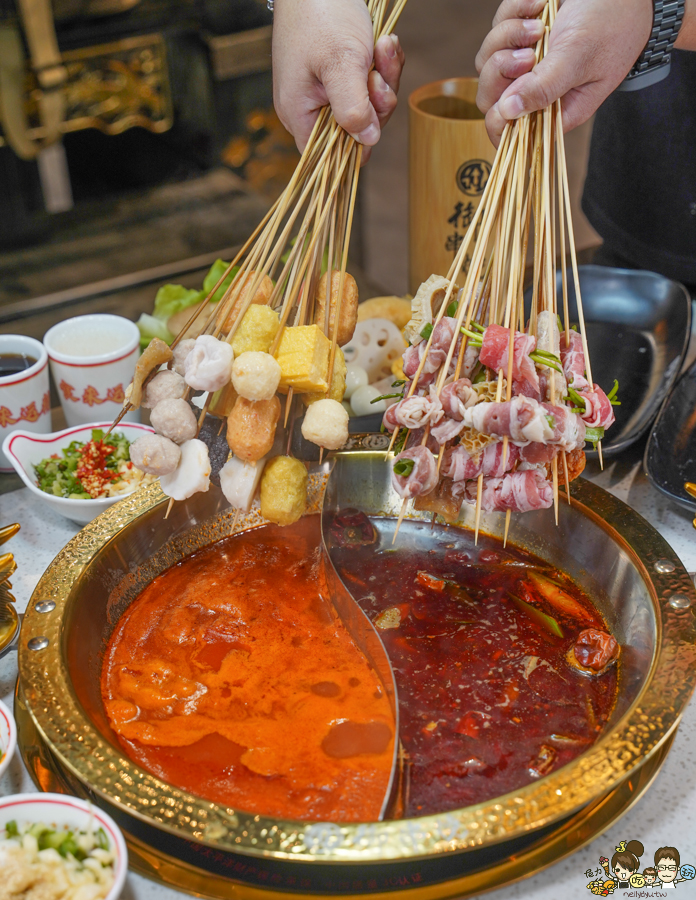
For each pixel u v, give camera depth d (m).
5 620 0.88
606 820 0.79
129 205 1.86
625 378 1.12
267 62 1.83
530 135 0.86
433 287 0.85
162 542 0.95
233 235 1.87
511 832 0.73
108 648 0.90
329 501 0.98
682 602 0.86
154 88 1.74
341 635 0.91
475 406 0.80
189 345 0.86
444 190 1.14
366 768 0.82
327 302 0.87
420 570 0.96
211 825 0.74
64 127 1.69
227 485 0.87
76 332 1.12
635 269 1.24
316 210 0.87
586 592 0.93
